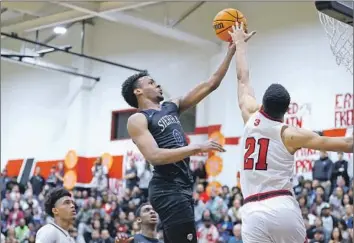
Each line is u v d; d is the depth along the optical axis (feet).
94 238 54.75
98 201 60.13
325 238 43.06
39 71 77.82
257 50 57.82
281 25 56.44
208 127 60.95
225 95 59.77
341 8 17.90
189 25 63.46
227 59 17.53
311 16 54.49
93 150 71.20
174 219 15.55
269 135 14.62
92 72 72.84
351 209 42.91
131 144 67.00
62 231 19.26
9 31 72.59
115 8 58.18
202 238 49.60
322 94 52.95
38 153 75.97
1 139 80.33
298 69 54.75
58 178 70.54
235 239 42.16
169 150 15.01
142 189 62.59
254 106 15.62
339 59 30.71
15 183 66.03
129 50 69.87
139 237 23.13
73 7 58.65
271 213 14.23
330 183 47.62
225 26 17.48
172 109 16.69
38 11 65.92
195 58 64.03
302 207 45.70
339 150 13.79
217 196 51.93
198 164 59.36
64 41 74.54
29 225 60.44
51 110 75.61
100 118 71.26
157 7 64.95
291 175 14.65
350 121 50.60
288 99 14.71
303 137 14.10
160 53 67.21
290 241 14.33
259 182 14.58
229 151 58.39
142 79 16.80
